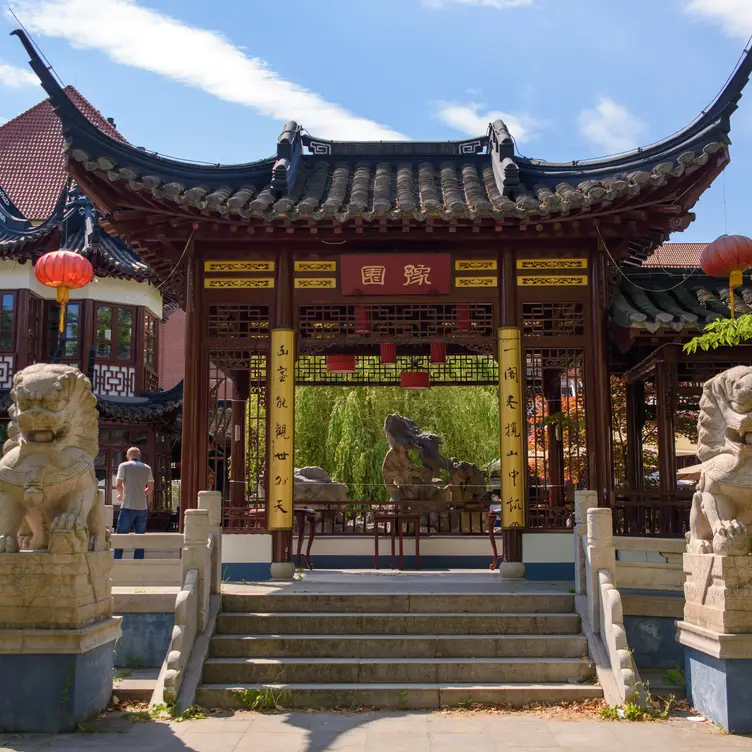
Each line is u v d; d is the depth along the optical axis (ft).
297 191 39.17
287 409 37.29
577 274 37.93
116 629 25.80
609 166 37.86
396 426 48.32
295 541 43.73
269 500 36.88
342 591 31.68
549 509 37.24
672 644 28.81
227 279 38.11
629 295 39.99
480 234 37.11
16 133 99.04
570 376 50.11
